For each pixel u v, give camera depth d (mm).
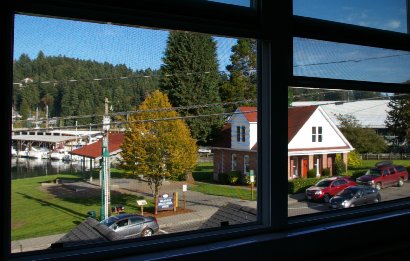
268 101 1482
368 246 1690
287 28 1498
